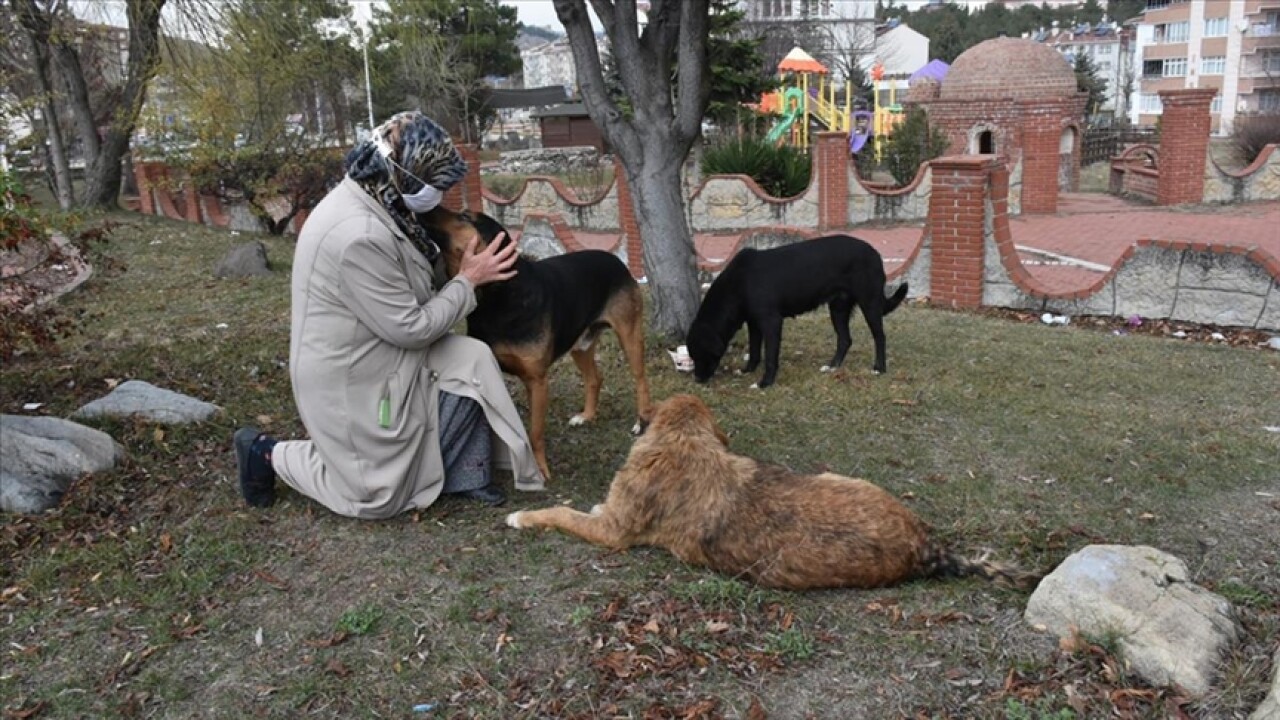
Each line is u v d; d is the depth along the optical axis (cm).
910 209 1938
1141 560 355
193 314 977
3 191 557
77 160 3088
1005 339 843
